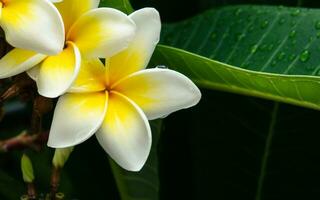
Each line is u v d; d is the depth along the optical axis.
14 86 0.49
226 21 0.60
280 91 0.52
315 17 0.56
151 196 0.59
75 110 0.47
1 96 0.49
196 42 0.60
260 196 0.67
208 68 0.53
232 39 0.58
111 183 0.65
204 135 0.66
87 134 0.46
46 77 0.46
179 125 0.66
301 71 0.54
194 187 0.67
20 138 0.54
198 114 0.65
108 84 0.48
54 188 0.52
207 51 0.59
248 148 0.66
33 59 0.46
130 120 0.48
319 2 0.64
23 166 0.52
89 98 0.48
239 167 0.66
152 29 0.48
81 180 0.65
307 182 0.66
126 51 0.48
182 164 0.66
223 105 0.65
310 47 0.55
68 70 0.46
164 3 0.66
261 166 0.66
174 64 0.54
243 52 0.57
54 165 0.52
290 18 0.57
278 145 0.65
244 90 0.54
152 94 0.48
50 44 0.45
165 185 0.66
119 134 0.47
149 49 0.48
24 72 0.49
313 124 0.65
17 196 0.60
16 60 0.46
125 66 0.48
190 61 0.53
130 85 0.48
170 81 0.48
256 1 0.65
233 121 0.65
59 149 0.52
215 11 0.61
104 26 0.47
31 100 0.51
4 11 0.46
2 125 0.67
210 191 0.67
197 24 0.61
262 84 0.52
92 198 0.65
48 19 0.45
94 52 0.47
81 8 0.47
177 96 0.48
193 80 0.55
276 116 0.65
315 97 0.51
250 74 0.51
